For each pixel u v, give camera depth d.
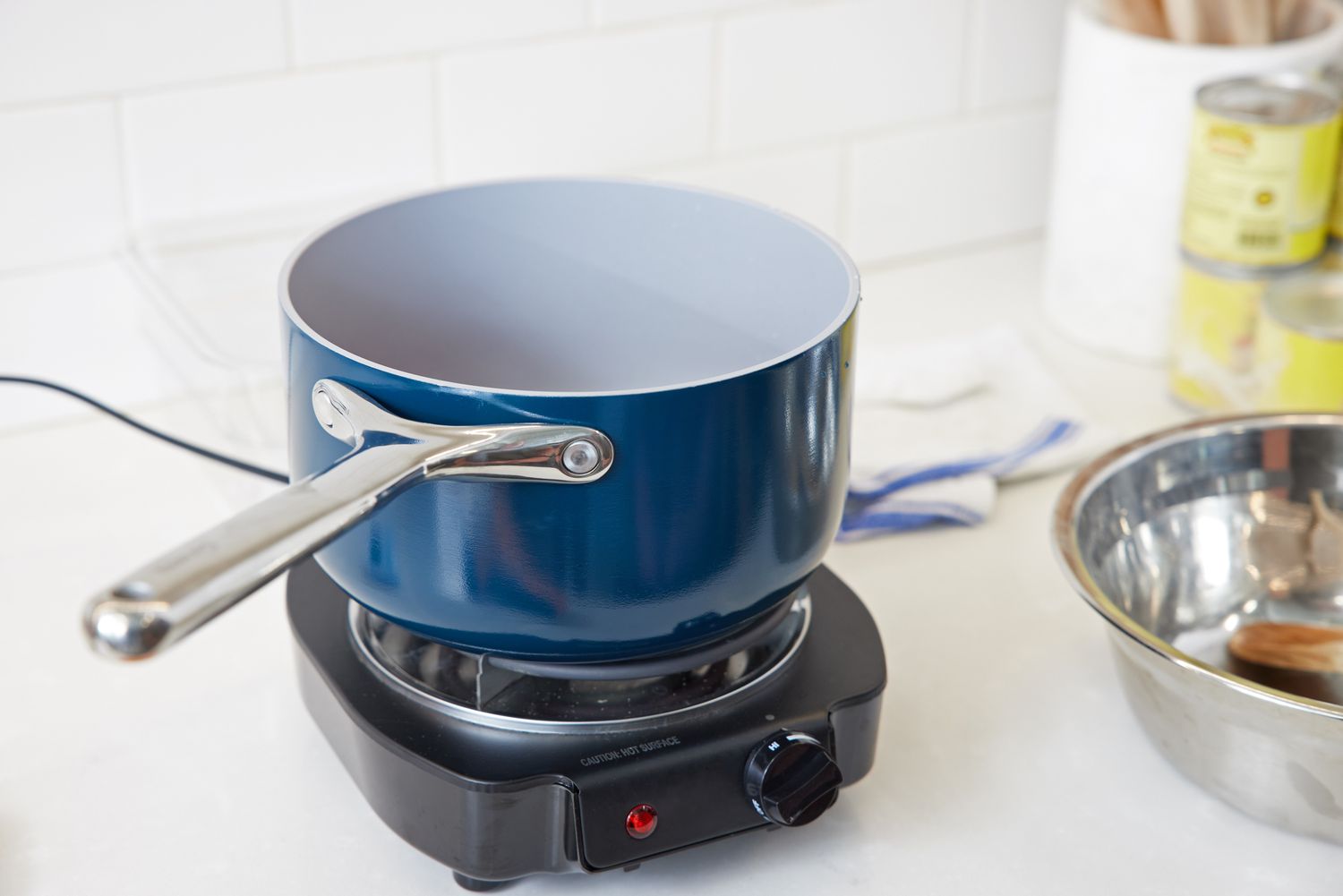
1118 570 0.67
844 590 0.62
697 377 0.65
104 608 0.35
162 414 0.91
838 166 1.08
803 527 0.51
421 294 0.62
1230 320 0.89
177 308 0.84
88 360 0.89
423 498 0.47
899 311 1.07
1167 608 0.70
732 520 0.48
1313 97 0.88
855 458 0.83
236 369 0.81
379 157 0.93
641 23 0.97
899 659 0.70
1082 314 1.01
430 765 0.51
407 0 0.89
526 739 0.52
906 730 0.65
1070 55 0.96
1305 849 0.58
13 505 0.81
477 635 0.50
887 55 1.06
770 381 0.47
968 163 1.14
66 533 0.78
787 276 0.59
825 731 0.54
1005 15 1.09
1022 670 0.69
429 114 0.93
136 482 0.83
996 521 0.81
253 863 0.57
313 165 0.91
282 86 0.88
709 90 1.01
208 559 0.37
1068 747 0.64
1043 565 0.78
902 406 0.90
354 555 0.50
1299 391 0.84
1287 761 0.55
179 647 0.69
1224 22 0.92
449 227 0.62
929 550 0.79
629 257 0.64
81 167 0.84
